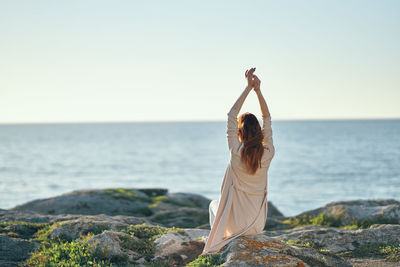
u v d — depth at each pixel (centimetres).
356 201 1519
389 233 792
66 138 18512
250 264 513
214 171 6412
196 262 573
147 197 2102
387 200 1514
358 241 776
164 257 644
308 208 3284
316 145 11806
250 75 538
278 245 572
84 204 1697
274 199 3697
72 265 588
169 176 5812
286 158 7950
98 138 18388
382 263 653
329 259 579
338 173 5575
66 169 6600
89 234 777
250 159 518
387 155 8281
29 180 5241
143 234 752
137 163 7669
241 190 536
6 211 1245
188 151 10744
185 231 774
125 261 621
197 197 2333
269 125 555
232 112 534
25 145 13275
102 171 6378
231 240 551
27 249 734
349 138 15538
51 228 898
